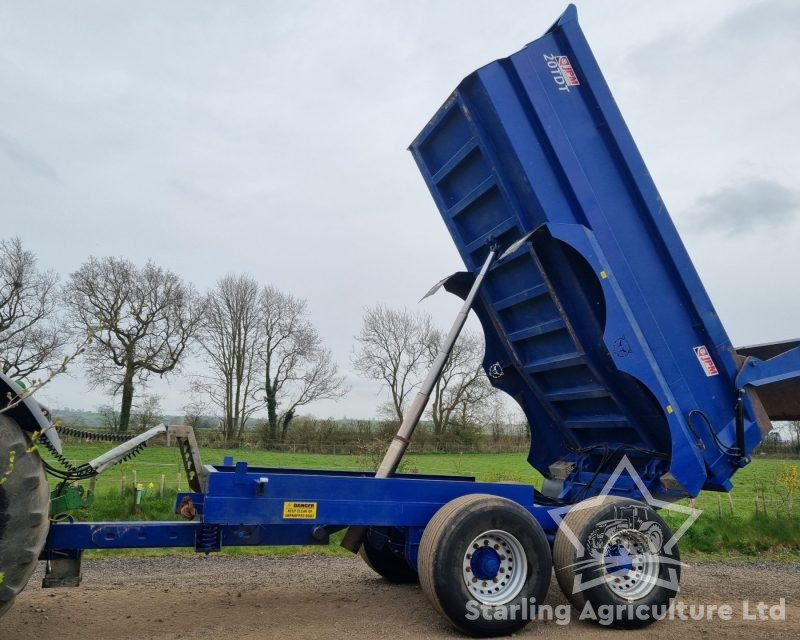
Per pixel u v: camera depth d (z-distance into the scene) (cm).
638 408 676
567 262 639
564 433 792
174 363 3841
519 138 624
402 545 639
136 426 3475
